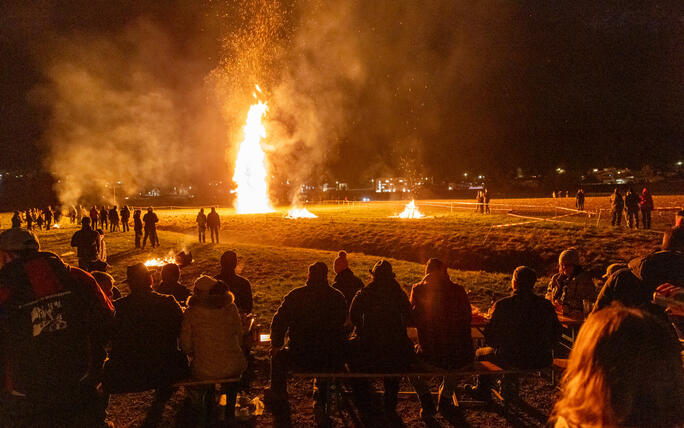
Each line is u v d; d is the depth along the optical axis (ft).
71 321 10.96
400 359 15.66
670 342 4.86
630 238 54.49
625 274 13.34
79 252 39.14
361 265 47.44
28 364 10.44
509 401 17.19
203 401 15.23
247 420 15.87
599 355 4.83
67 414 11.04
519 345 15.57
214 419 15.93
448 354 15.72
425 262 56.75
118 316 14.74
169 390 16.42
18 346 10.41
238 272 44.06
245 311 19.76
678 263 12.87
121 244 70.28
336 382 16.17
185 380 15.23
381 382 19.07
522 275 16.05
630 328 4.85
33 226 112.27
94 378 11.97
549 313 15.78
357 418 16.03
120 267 49.55
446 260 56.03
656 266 13.06
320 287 16.10
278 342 16.19
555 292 20.86
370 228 77.05
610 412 4.68
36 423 10.66
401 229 73.31
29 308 10.52
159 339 14.88
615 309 5.17
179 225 106.01
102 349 12.45
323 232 77.61
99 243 42.98
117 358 14.67
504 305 15.94
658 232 57.82
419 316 15.97
